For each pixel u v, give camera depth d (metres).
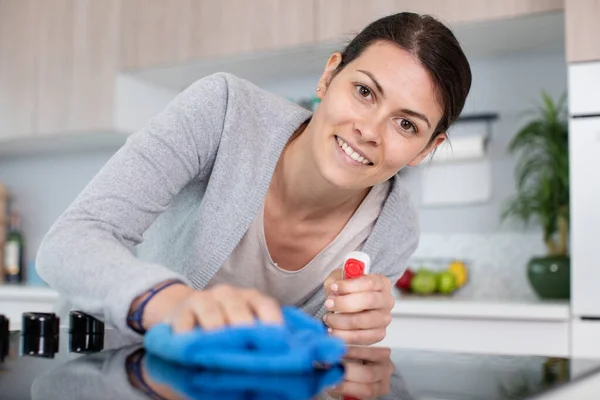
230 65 2.82
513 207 2.43
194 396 0.45
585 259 2.01
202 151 1.10
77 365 0.59
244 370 0.54
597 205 2.01
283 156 1.18
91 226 0.84
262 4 2.64
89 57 3.00
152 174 0.99
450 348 2.15
